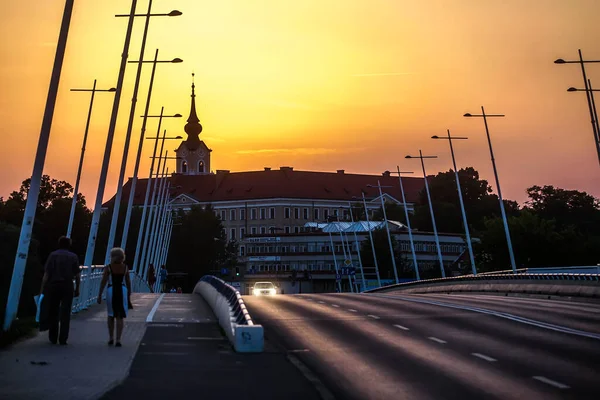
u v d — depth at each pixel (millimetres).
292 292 168875
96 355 18125
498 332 24469
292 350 20547
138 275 76562
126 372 15930
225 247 179625
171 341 21359
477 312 31422
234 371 16812
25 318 24938
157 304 34562
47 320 19594
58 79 21375
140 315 28625
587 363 18266
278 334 24234
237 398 13820
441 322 27562
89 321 25844
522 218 116875
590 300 41375
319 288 166875
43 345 19469
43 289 19688
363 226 164625
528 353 19906
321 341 22500
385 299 41531
